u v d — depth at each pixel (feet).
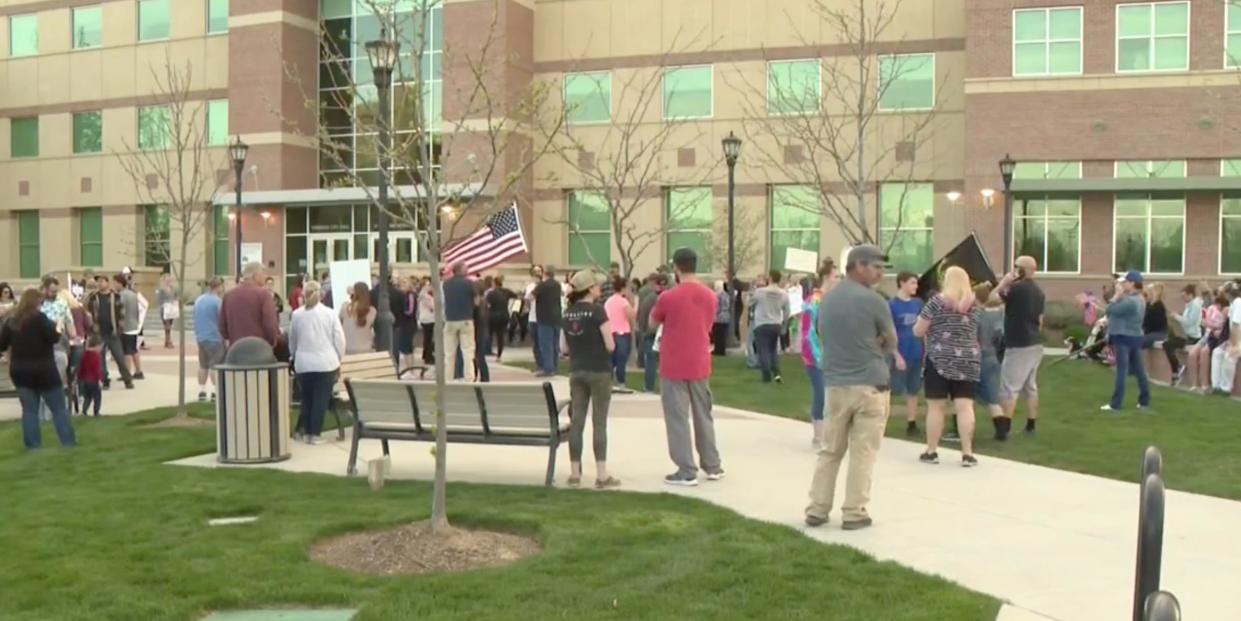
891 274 106.42
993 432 42.27
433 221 25.81
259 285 42.83
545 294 63.41
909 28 105.91
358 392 33.24
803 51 108.58
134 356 64.59
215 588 20.98
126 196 136.98
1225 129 94.32
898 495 30.58
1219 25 94.53
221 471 34.55
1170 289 96.48
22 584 21.40
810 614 19.27
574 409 31.63
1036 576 22.33
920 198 106.01
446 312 59.36
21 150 145.59
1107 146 97.19
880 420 26.50
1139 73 96.43
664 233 105.40
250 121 125.90
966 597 20.40
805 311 38.50
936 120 104.73
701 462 32.63
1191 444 39.14
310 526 25.98
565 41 117.19
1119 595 20.95
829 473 26.73
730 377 63.57
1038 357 40.60
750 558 23.04
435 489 25.48
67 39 141.38
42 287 49.78
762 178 109.19
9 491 31.37
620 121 113.91
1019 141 99.09
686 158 112.47
